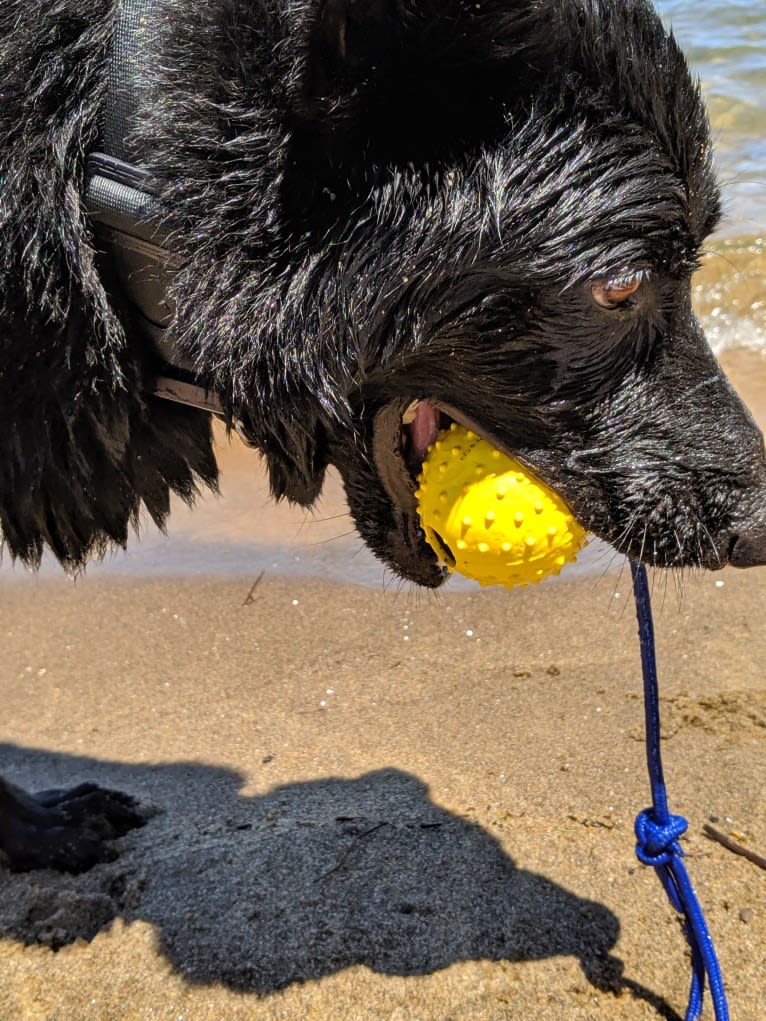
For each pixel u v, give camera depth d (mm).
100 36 365
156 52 354
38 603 707
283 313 355
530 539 387
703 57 1504
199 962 419
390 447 415
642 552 390
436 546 420
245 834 483
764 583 671
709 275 1021
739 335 964
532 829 475
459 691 593
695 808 483
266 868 459
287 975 410
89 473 420
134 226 360
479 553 390
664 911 429
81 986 413
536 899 437
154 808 506
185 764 545
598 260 350
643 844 388
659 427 381
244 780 528
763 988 394
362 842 472
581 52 337
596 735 540
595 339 366
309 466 418
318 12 309
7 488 423
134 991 410
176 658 647
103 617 691
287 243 352
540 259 349
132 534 782
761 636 615
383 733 560
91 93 364
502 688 592
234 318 357
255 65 338
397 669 622
